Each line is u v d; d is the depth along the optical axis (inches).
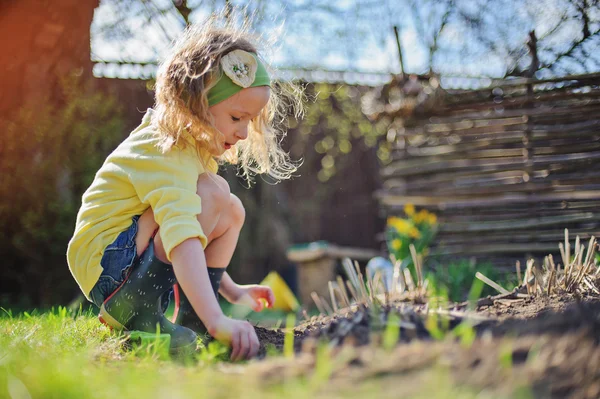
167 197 68.8
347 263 98.3
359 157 335.0
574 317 54.6
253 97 75.8
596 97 153.3
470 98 173.0
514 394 38.8
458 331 57.1
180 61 75.3
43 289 208.1
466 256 170.2
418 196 184.4
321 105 315.0
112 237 73.2
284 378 45.1
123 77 229.9
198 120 74.1
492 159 169.8
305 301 229.1
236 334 62.6
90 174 214.2
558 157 158.6
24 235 205.2
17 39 201.6
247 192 296.4
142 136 76.1
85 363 51.4
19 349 55.3
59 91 212.4
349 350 50.0
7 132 204.1
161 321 72.1
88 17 210.8
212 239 78.9
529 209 161.8
